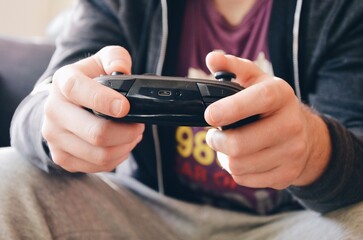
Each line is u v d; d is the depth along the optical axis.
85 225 0.57
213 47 0.78
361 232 0.49
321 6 0.72
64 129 0.48
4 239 0.47
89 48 0.78
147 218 0.69
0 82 1.04
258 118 0.42
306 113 0.48
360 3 0.69
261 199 0.73
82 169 0.52
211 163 0.74
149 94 0.39
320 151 0.49
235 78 0.46
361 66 0.67
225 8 0.79
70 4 1.97
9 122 1.03
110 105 0.39
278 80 0.43
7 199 0.50
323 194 0.52
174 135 0.76
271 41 0.72
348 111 0.65
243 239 0.70
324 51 0.71
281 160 0.44
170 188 0.78
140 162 0.81
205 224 0.72
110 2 0.83
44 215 0.53
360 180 0.52
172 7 0.80
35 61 1.10
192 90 0.40
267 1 0.76
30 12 1.94
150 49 0.81
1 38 1.12
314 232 0.55
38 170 0.55
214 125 0.39
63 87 0.43
